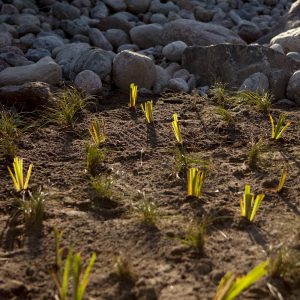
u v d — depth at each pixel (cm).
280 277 362
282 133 498
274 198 421
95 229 395
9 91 526
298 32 654
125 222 400
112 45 704
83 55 593
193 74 614
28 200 418
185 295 354
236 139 492
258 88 568
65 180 440
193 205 414
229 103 548
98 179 437
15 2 757
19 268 370
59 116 509
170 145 482
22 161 439
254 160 455
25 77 559
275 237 389
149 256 377
